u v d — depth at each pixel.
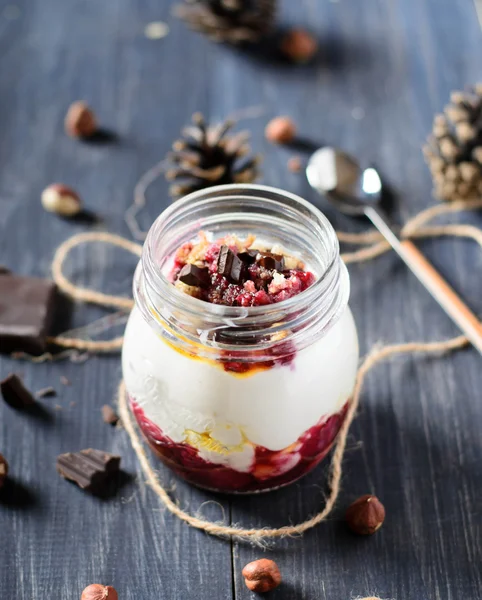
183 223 0.44
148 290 0.42
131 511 0.46
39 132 0.62
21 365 0.51
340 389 0.44
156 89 0.64
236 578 0.44
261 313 0.40
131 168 0.60
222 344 0.41
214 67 0.66
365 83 0.65
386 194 0.58
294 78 0.65
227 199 0.45
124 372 0.45
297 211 0.44
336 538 0.45
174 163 0.60
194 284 0.42
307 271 0.43
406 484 0.47
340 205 0.58
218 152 0.56
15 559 0.45
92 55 0.66
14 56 0.66
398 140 0.61
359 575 0.44
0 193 0.59
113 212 0.58
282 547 0.45
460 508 0.46
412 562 0.45
